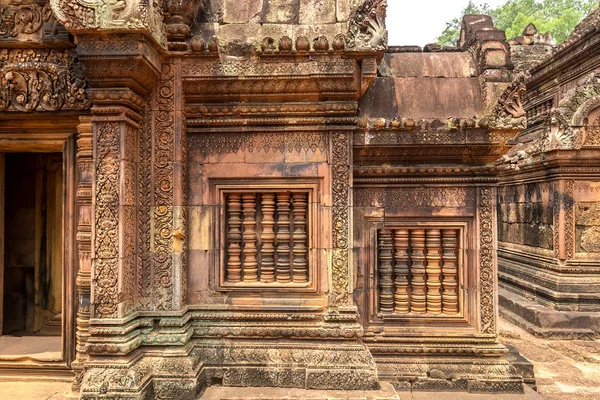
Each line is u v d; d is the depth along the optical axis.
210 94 4.06
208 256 4.17
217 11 4.24
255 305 4.14
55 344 4.81
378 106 4.45
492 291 4.34
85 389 3.47
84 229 4.02
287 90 4.03
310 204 4.18
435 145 4.21
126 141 3.73
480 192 4.37
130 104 3.72
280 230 4.25
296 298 4.14
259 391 3.83
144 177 3.97
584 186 7.68
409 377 4.22
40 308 5.71
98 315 3.64
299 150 4.16
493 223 4.36
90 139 4.00
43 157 5.82
